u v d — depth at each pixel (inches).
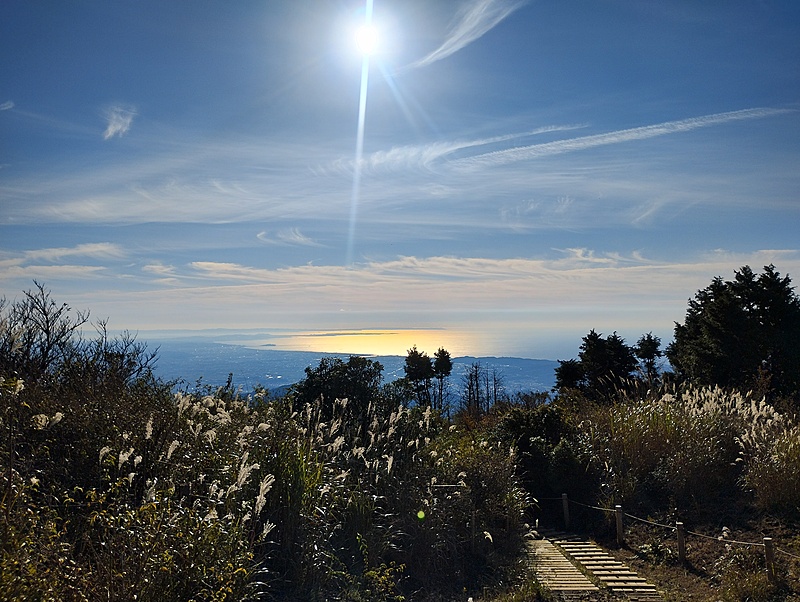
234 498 276.7
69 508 258.7
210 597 227.5
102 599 199.5
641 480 542.0
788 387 1009.5
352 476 390.3
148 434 277.1
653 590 368.5
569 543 479.2
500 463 489.4
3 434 243.0
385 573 329.4
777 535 410.0
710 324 1083.3
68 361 405.4
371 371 577.0
